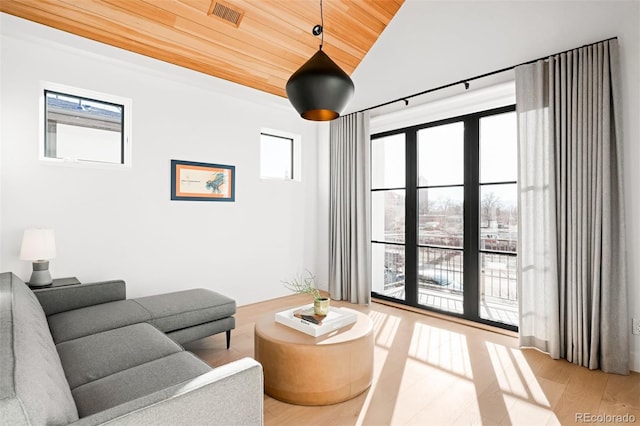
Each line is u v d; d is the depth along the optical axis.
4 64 2.64
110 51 3.03
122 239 3.22
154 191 3.41
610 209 2.39
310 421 1.88
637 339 2.39
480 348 2.84
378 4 3.47
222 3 2.89
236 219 4.06
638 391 2.16
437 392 2.16
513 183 3.24
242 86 3.91
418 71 3.59
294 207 4.68
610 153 2.41
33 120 2.76
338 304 4.23
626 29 2.39
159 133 3.44
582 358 2.51
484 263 3.45
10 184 2.67
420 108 3.74
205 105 3.78
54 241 2.66
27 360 0.97
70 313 2.29
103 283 2.58
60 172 2.89
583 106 2.50
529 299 2.83
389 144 4.29
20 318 1.26
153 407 1.00
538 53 2.79
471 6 3.18
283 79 3.95
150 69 3.28
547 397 2.10
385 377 2.35
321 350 2.01
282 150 4.71
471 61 3.20
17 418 0.78
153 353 1.79
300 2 3.09
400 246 4.17
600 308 2.44
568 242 2.60
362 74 4.12
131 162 3.27
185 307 2.54
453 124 3.68
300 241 4.75
